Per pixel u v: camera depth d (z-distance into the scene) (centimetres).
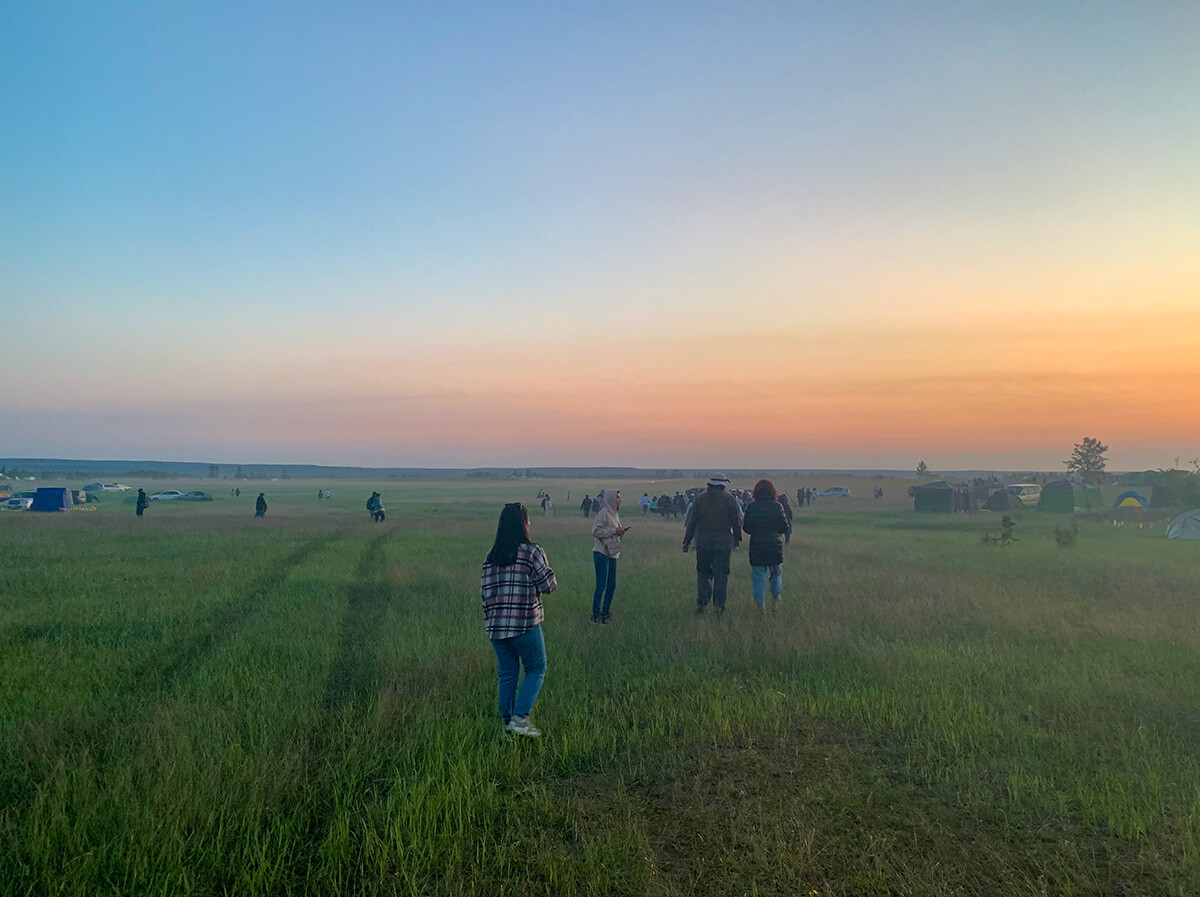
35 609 1077
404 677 727
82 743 532
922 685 693
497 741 543
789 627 961
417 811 418
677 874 372
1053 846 396
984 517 4156
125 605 1120
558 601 1170
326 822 429
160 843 385
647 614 1065
